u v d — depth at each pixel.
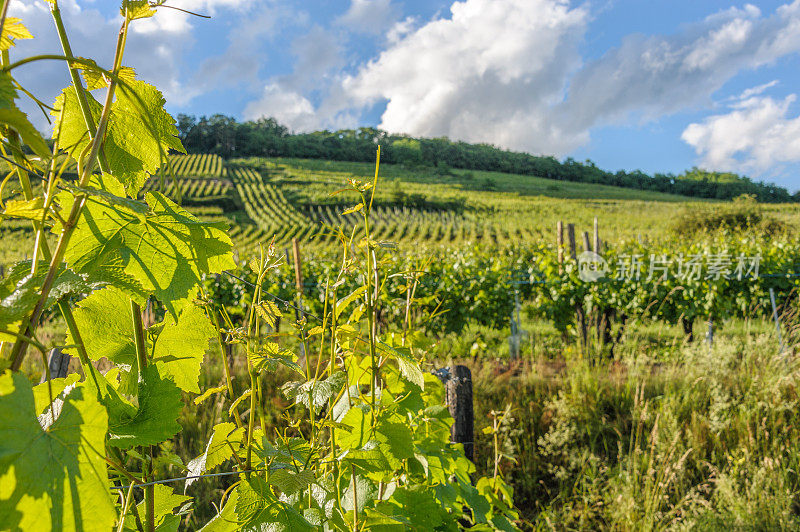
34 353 4.64
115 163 0.66
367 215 0.98
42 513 0.39
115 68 0.54
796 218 32.66
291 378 4.23
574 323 7.87
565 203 66.75
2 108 0.39
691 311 7.28
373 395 1.05
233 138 105.56
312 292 7.75
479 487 1.89
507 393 4.68
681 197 88.56
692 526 2.88
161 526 0.85
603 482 3.54
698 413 4.12
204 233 0.60
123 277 0.56
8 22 0.46
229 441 0.87
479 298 7.62
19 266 0.54
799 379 4.22
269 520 0.82
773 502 3.04
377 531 1.09
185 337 0.76
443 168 104.75
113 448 0.62
